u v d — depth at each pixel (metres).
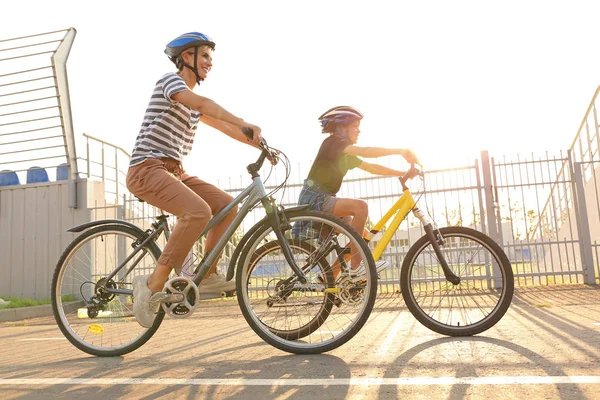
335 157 3.47
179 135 2.86
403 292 3.34
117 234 3.19
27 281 9.34
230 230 2.90
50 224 9.38
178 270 2.78
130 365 2.77
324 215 2.89
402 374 2.25
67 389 2.27
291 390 2.09
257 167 2.90
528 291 6.75
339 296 2.93
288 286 2.97
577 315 3.91
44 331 4.90
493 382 2.05
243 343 3.37
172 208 2.75
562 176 8.27
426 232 3.39
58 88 9.52
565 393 1.85
